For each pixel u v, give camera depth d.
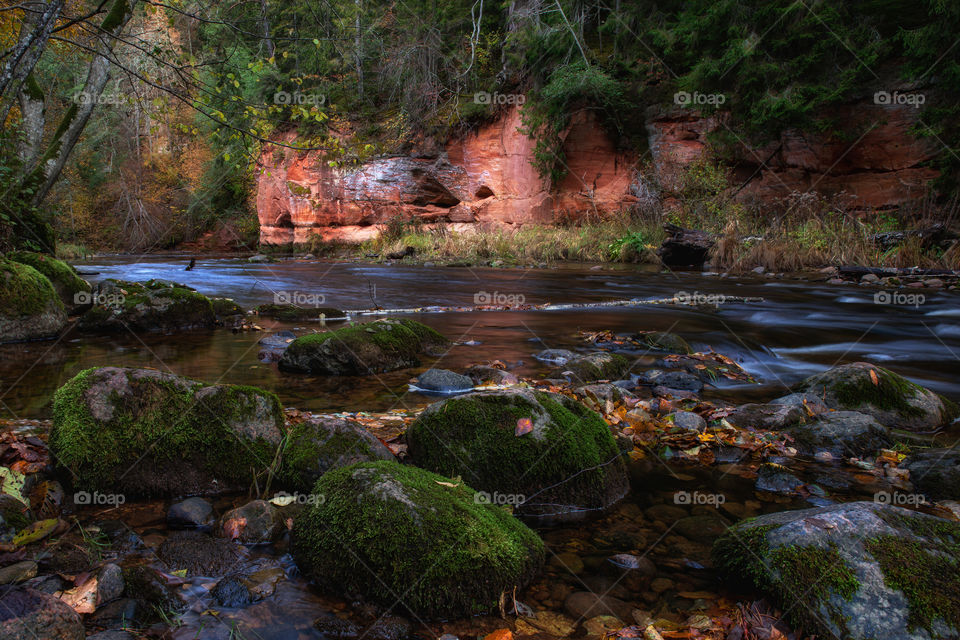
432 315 7.46
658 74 18.58
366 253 20.77
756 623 1.60
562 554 2.02
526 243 17.78
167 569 1.80
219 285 11.12
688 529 2.20
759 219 15.86
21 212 8.56
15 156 8.81
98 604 1.59
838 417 3.15
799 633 1.56
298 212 24.17
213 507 2.26
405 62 21.56
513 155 20.14
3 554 1.76
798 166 15.90
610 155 19.50
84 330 6.04
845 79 13.66
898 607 1.52
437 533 1.76
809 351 5.60
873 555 1.65
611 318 7.18
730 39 15.39
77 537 1.95
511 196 20.38
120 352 4.98
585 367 4.22
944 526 1.80
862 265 12.06
